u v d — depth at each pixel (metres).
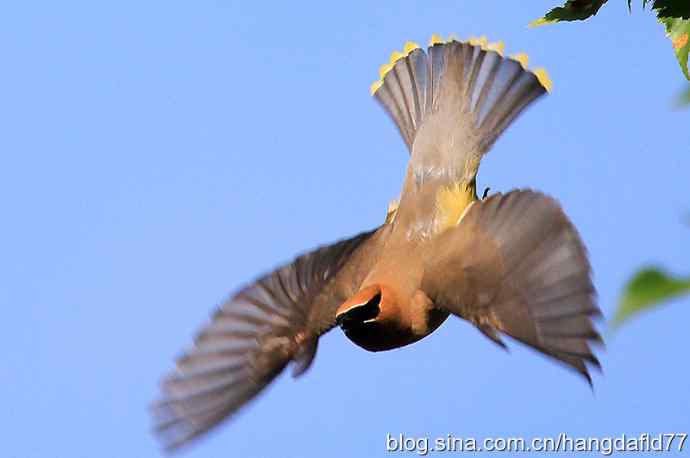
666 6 7.88
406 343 10.60
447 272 9.46
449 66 13.23
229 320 10.54
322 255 11.08
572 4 8.27
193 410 10.12
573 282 7.28
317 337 10.56
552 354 7.24
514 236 8.63
